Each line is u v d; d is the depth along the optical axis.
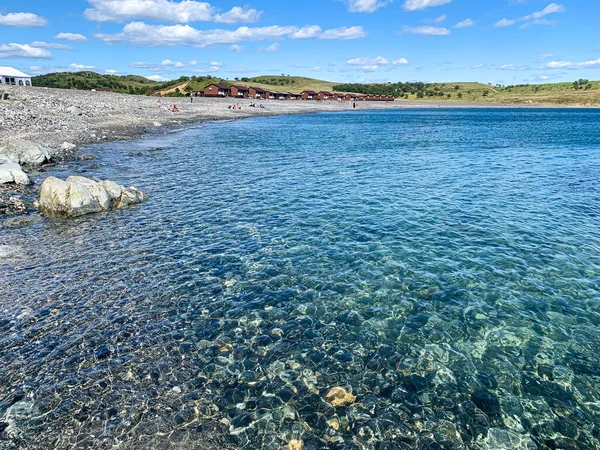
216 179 30.08
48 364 9.95
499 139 59.91
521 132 72.06
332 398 9.17
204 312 12.47
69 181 21.56
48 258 15.86
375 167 35.81
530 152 46.03
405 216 21.73
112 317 12.02
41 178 27.70
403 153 44.69
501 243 18.03
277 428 8.31
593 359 10.60
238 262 15.98
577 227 20.09
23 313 12.02
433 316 12.49
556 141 57.25
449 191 27.17
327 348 10.94
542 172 33.88
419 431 8.34
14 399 8.84
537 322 12.21
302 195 25.91
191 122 78.50
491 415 8.78
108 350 10.55
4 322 11.54
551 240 18.39
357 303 13.18
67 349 10.52
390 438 8.14
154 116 76.81
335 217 21.50
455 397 9.27
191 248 17.23
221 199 24.73
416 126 86.00
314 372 10.01
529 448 7.98
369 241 18.23
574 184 29.42
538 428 8.45
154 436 8.02
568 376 9.98
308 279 14.71
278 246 17.59
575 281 14.65
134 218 20.88
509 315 12.57
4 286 13.54
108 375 9.65
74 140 43.78
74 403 8.77
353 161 38.97
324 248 17.44
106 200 22.06
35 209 21.72
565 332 11.73
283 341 11.19
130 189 23.88
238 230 19.45
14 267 14.97
